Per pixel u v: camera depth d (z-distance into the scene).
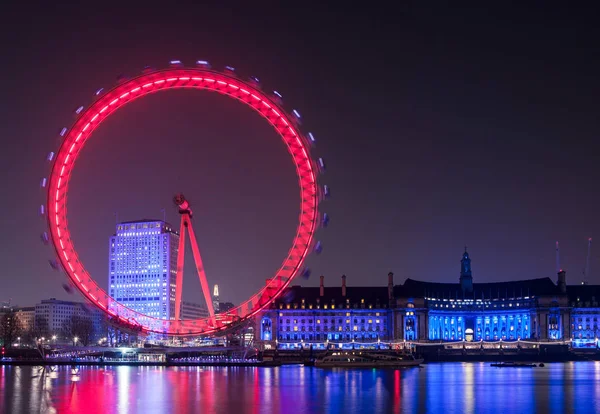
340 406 161.75
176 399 173.12
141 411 154.38
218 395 181.12
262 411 154.62
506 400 171.62
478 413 152.25
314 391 190.62
